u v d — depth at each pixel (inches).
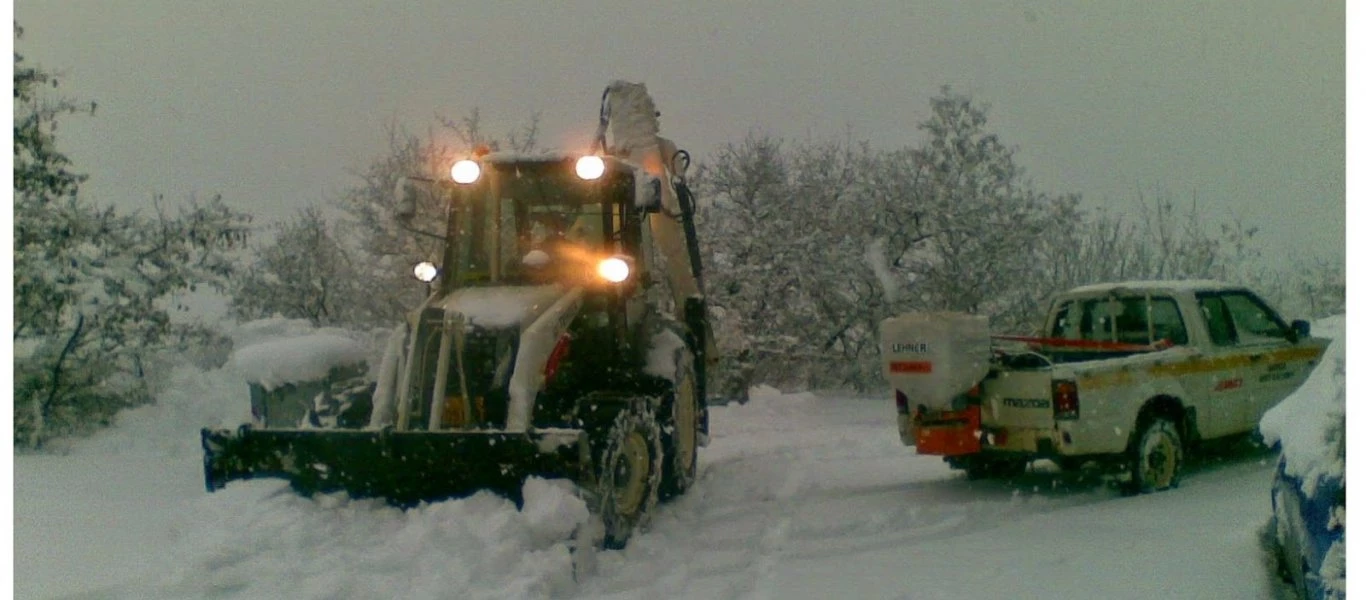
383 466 267.0
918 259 658.8
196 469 370.3
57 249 457.7
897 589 236.7
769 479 358.3
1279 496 219.0
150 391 484.4
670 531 293.0
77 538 261.0
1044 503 326.0
